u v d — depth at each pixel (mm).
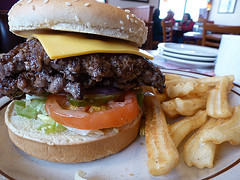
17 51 125
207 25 547
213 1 1735
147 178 131
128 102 141
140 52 137
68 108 139
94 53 126
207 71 310
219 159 144
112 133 140
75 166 140
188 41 1085
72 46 117
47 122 138
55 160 138
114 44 132
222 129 136
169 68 316
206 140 133
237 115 149
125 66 128
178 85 188
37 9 117
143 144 164
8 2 599
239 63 250
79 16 115
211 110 158
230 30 490
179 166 141
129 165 142
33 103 144
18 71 124
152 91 195
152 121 156
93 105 137
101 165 141
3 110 189
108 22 120
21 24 123
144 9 1027
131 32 131
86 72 122
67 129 141
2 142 157
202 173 133
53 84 120
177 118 201
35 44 126
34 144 134
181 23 1644
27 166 137
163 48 346
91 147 136
